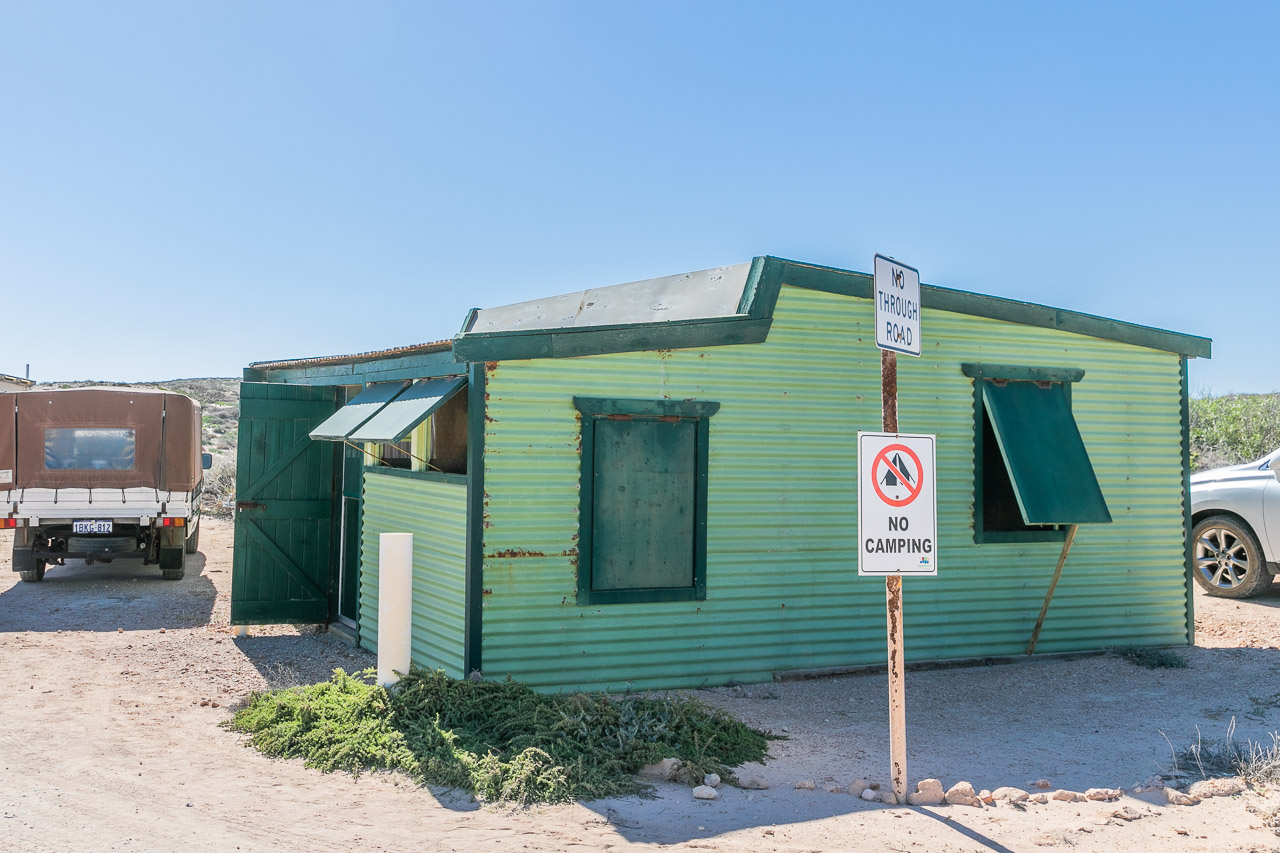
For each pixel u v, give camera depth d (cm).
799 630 834
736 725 647
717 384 810
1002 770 600
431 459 868
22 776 548
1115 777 587
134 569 1527
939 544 895
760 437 824
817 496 842
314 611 1062
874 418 865
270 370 1164
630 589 775
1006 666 889
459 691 652
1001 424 897
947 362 906
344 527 1064
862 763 610
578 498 759
